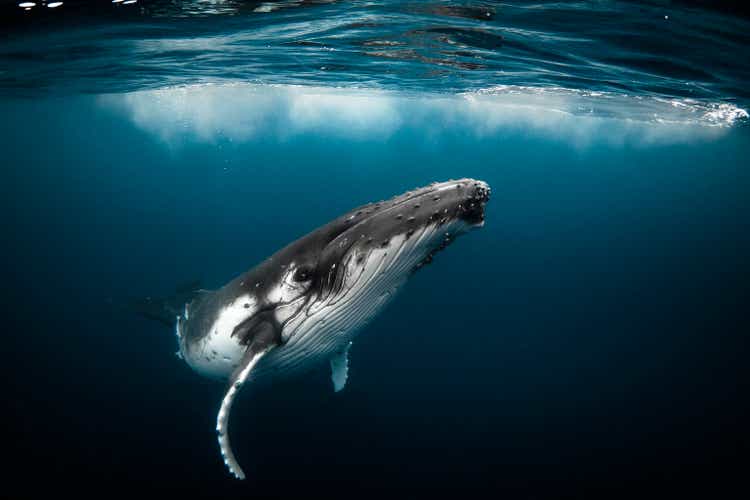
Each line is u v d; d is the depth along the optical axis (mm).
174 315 6523
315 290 3420
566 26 8820
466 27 9445
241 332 3746
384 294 3490
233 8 8094
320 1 7762
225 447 3080
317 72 16766
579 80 14914
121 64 14492
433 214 3084
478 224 3320
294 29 9766
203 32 9938
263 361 3719
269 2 7777
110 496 10836
